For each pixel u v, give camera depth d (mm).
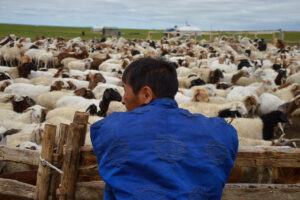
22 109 9266
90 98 10555
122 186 1432
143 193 1400
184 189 1413
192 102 9156
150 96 1667
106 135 1550
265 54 29078
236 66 19562
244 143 6172
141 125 1534
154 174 1429
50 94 10219
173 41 39531
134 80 1678
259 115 9992
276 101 9781
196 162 1483
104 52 26328
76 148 2768
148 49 28984
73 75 13859
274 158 2875
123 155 1477
